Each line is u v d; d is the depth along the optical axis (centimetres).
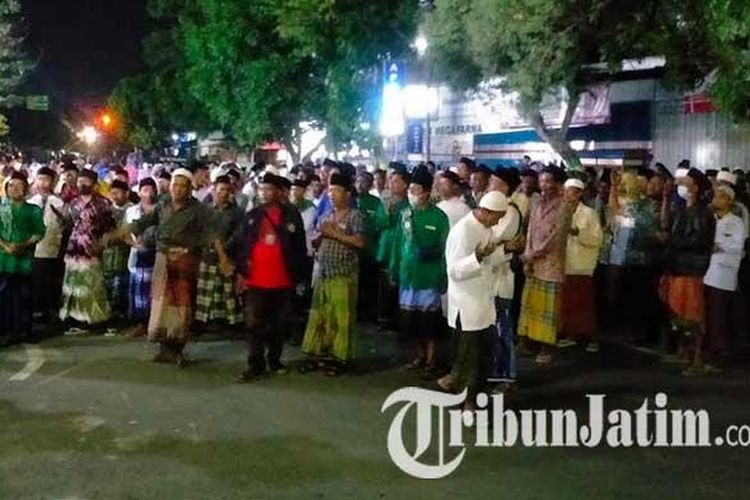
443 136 2694
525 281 1014
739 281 1095
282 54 2856
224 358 1007
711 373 952
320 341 940
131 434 737
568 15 1577
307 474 652
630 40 1584
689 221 952
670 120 1962
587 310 1049
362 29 2347
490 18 1627
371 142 2603
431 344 923
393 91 2041
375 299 1256
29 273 1084
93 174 1125
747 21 1082
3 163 1942
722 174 1059
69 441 719
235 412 799
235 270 953
